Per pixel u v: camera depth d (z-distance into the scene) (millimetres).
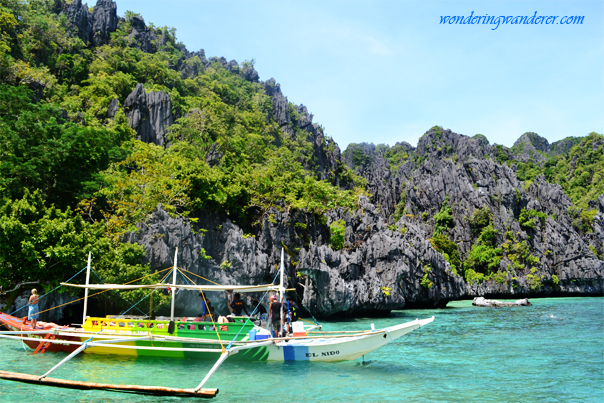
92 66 100938
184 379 19875
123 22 140125
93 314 37062
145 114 82938
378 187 157500
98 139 49281
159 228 39219
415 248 64625
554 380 21078
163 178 50719
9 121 44625
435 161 183625
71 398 16641
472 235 119062
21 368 21500
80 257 31359
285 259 50031
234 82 170125
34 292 25875
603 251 119562
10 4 97188
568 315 55656
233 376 20531
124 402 16328
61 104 72875
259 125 133500
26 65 76375
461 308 68375
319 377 20594
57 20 110062
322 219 58562
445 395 18156
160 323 23984
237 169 70375
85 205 42406
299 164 116750
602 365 24625
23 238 29938
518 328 42031
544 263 110125
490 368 23578
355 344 22938
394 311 62250
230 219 52531
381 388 18938
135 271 34406
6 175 37594
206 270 42188
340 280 48344
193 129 85688
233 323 23281
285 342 23375
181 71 140750
